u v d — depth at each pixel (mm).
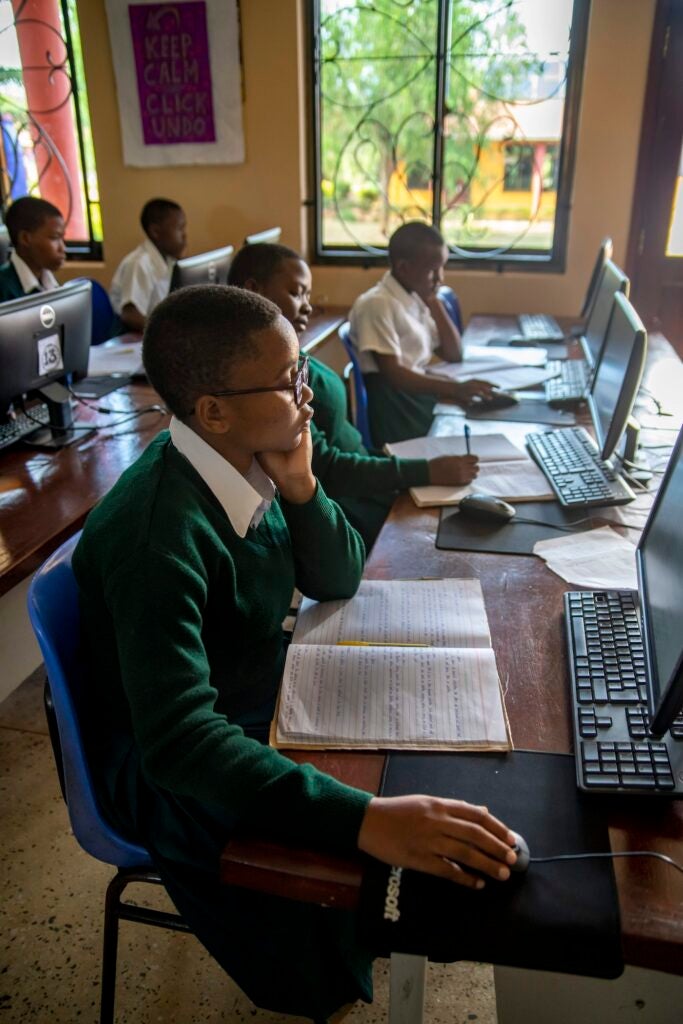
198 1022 1396
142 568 910
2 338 1830
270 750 875
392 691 1013
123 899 1636
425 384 2529
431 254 2684
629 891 754
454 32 3627
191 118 3963
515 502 1656
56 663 1005
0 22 4016
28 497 1751
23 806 1878
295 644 1120
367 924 743
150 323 1027
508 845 774
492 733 947
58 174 4270
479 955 723
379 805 805
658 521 1192
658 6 3363
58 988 1461
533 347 3213
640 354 1595
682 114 3516
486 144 3791
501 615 1218
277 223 4078
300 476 1212
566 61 3584
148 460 1043
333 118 3912
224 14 3742
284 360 1034
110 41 3902
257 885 798
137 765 1088
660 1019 961
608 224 3736
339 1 3699
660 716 843
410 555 1433
